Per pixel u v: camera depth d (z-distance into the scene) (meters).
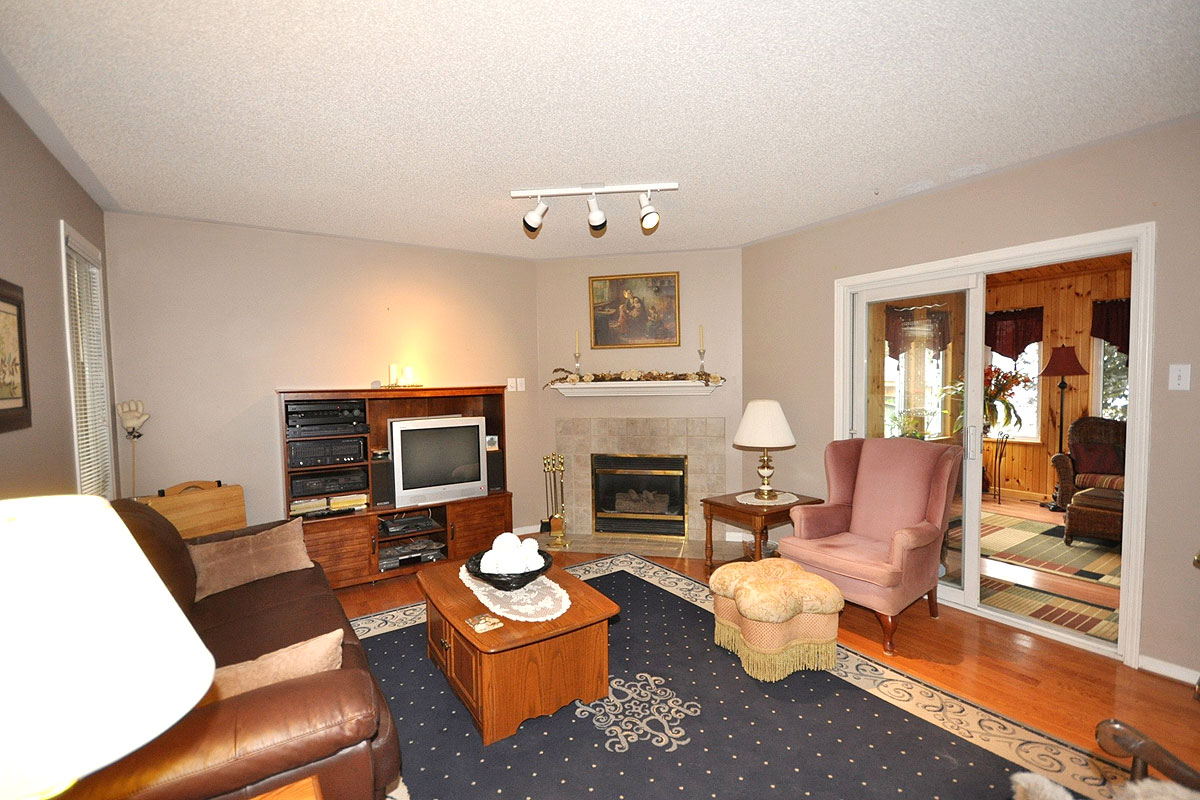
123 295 3.39
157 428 3.50
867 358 3.79
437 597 2.43
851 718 2.21
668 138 2.49
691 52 1.82
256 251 3.80
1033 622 3.01
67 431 2.55
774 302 4.33
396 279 4.34
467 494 4.14
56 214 2.53
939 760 1.96
